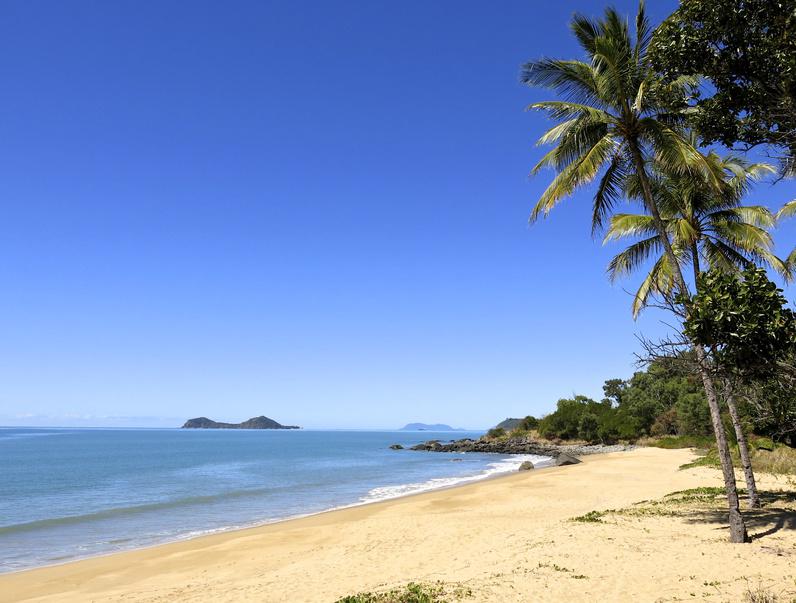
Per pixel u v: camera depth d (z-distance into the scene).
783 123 8.06
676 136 13.07
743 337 7.17
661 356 9.55
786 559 10.62
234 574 14.00
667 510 17.20
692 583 9.38
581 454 72.75
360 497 33.12
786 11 7.41
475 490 30.23
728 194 16.67
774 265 16.92
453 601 8.93
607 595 9.02
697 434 63.31
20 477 48.75
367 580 11.84
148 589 12.94
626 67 13.73
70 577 14.70
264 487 39.62
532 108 14.71
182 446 124.69
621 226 17.47
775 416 8.50
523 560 11.73
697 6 8.09
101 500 32.97
